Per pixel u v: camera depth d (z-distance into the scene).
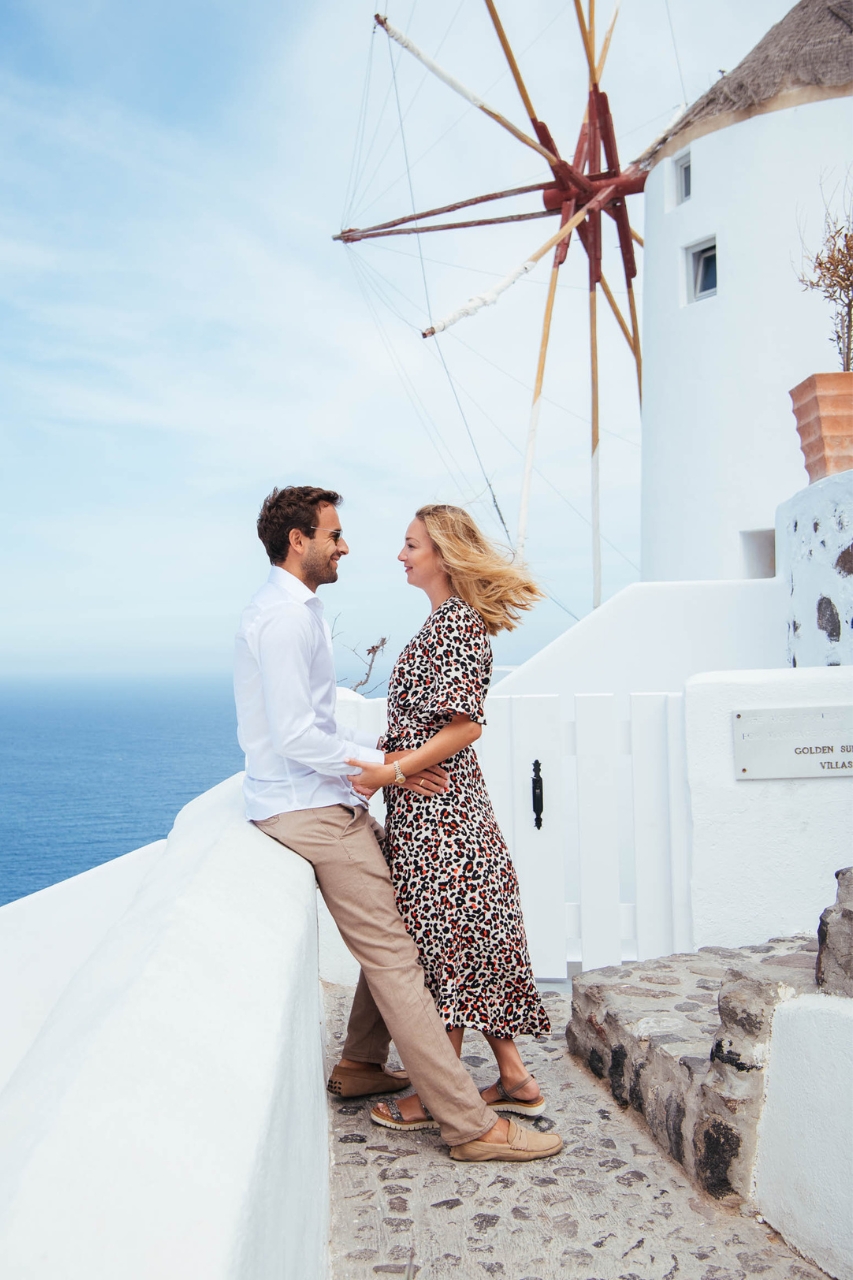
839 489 5.28
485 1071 3.67
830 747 4.27
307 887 2.54
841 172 11.05
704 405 11.66
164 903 2.01
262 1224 1.22
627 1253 2.46
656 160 12.93
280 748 2.71
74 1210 0.99
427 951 3.01
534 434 14.28
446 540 3.12
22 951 4.64
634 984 3.67
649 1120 3.10
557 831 4.63
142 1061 1.31
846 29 11.26
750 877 4.31
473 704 2.99
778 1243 2.50
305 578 2.93
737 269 11.44
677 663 8.00
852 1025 2.27
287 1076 1.60
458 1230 2.58
